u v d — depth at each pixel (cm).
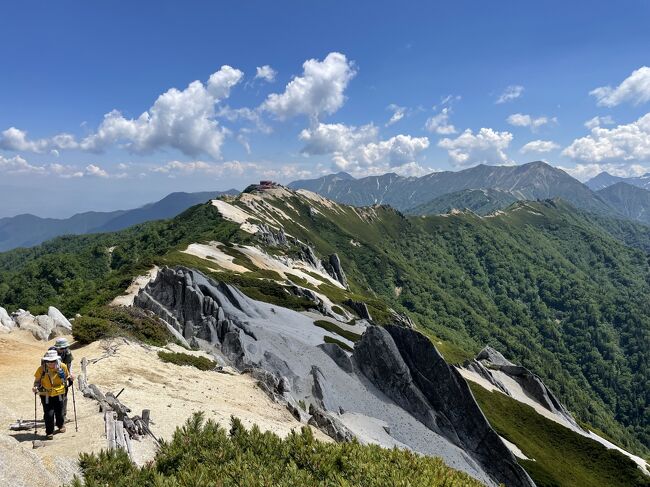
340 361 4881
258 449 1230
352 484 1087
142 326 3600
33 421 1542
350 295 13150
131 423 1648
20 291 16388
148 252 18100
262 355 4281
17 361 2486
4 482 950
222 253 11788
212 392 2638
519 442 5919
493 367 9350
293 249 17525
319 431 2777
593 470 6078
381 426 3862
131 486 1009
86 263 18425
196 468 1056
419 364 5056
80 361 2484
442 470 1220
